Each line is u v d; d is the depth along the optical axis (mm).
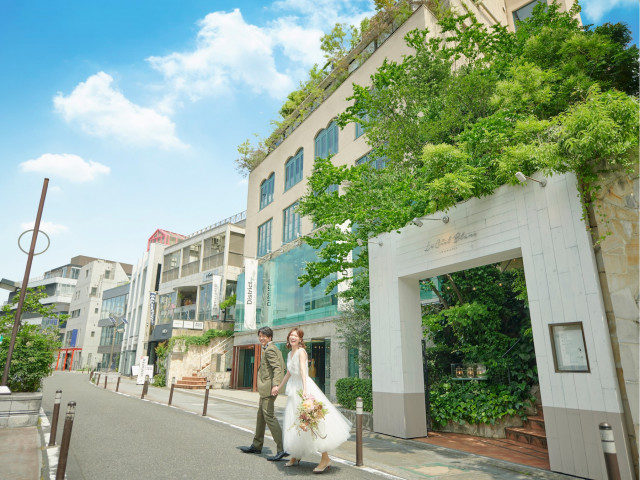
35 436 7645
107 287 59188
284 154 24609
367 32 19281
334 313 17094
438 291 10805
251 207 27516
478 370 9391
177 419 10078
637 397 4848
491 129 6496
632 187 5168
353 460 6281
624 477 4793
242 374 24875
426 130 8961
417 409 8336
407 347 8586
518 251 6723
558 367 5727
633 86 7855
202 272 32094
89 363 55562
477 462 6266
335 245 10148
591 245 5543
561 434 5555
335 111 20172
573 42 7590
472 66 10070
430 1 16000
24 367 10594
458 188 6566
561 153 5492
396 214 8008
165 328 31250
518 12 19562
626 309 5066
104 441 7168
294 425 5277
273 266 22938
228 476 4961
